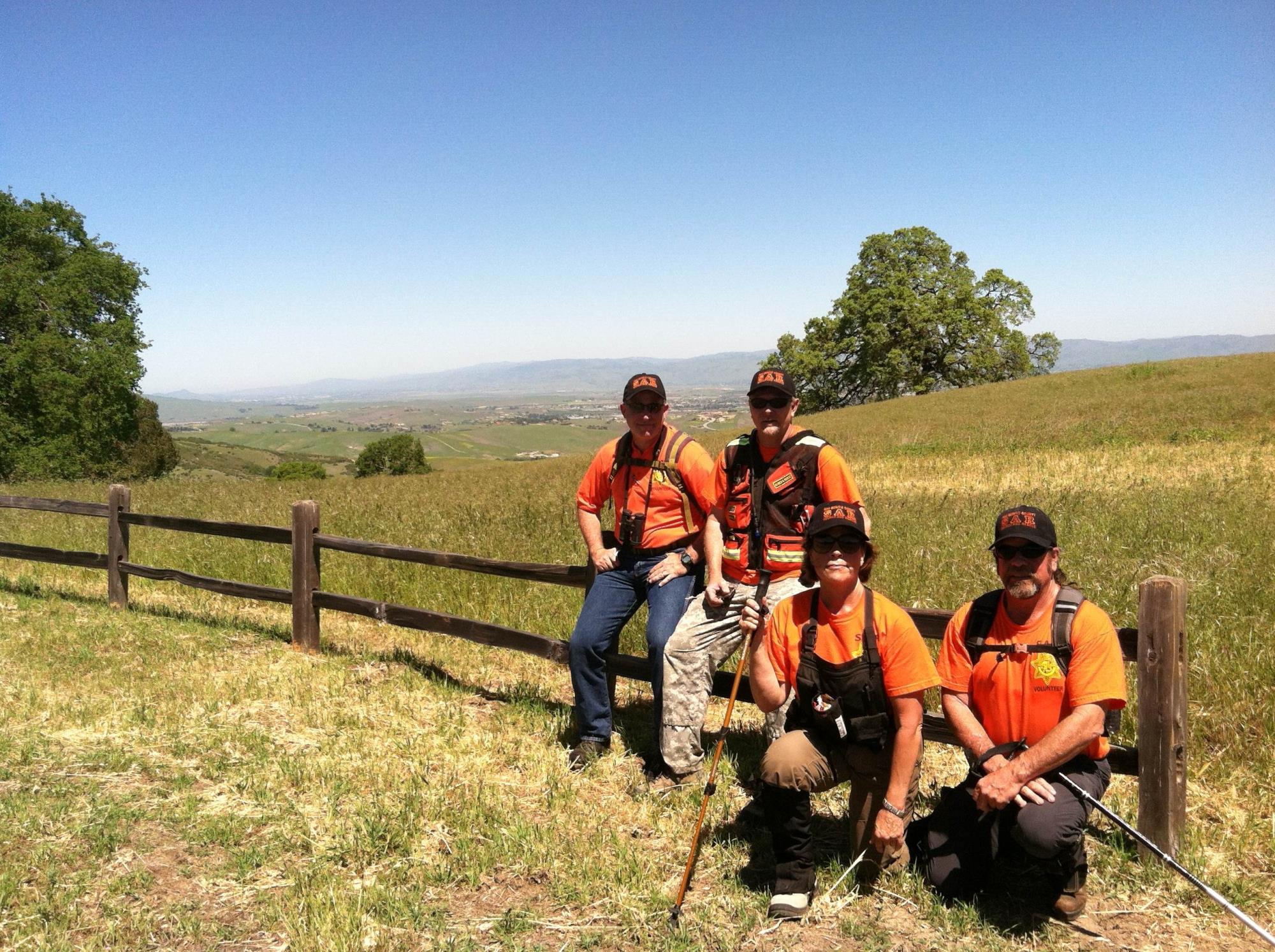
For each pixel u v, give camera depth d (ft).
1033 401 112.88
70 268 117.91
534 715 17.54
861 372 177.06
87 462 119.03
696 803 13.76
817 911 10.86
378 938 10.30
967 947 10.08
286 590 22.35
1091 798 10.13
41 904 10.82
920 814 13.10
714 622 13.94
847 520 10.50
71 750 15.60
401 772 14.93
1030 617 10.66
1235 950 9.91
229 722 17.04
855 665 10.72
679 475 14.84
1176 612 11.22
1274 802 12.96
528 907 11.07
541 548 30.45
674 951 10.01
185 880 11.60
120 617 25.02
